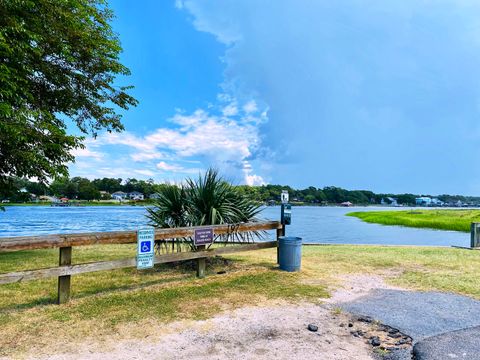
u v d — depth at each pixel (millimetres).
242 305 4492
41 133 7574
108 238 4891
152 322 3836
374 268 7055
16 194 9672
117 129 11188
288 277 6102
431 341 3418
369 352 3178
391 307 4492
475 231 10461
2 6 6270
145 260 5297
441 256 8625
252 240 7297
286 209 7328
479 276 6355
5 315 4012
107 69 9914
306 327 3766
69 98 9531
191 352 3107
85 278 5938
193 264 7023
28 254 8766
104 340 3336
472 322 3986
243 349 3188
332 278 6098
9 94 6203
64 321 3830
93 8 9328
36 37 6715
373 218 46000
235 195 7367
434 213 52938
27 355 2984
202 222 6730
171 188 7293
